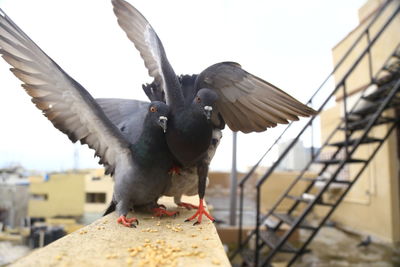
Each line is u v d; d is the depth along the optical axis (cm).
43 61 53
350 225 265
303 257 190
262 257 186
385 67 187
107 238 50
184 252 43
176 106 58
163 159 60
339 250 206
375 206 236
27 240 263
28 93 57
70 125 62
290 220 154
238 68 63
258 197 156
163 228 57
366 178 245
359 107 244
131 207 65
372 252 200
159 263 38
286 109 68
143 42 74
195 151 58
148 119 58
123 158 61
